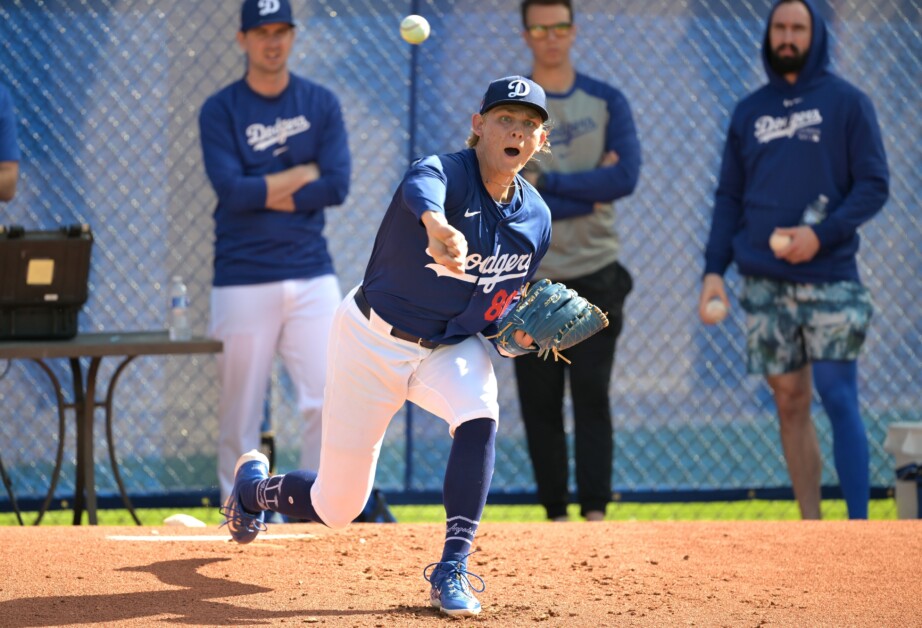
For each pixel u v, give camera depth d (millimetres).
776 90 22156
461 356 12656
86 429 20906
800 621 12281
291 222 22000
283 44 21641
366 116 24078
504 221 12133
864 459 21156
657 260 24688
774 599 13211
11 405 23500
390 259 12219
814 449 22250
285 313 22078
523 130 11766
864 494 21125
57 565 14242
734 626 12039
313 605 12602
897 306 25188
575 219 22156
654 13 24406
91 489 20719
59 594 12914
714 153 24656
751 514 26344
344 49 24016
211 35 23672
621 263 24562
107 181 23594
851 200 21500
